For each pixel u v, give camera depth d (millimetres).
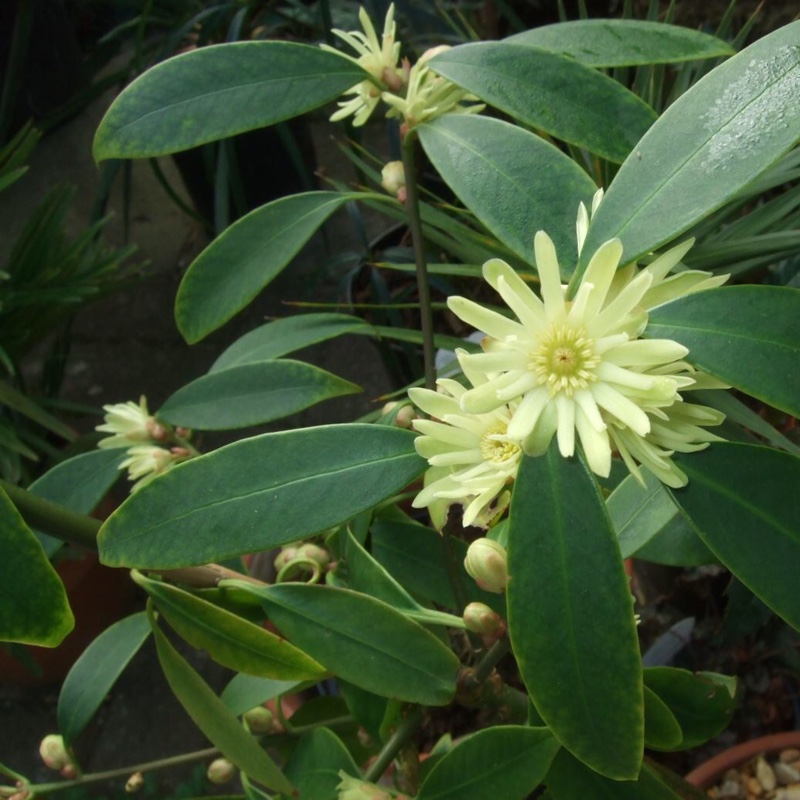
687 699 260
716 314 168
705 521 177
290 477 195
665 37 225
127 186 537
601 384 167
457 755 220
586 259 175
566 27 231
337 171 733
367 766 303
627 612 167
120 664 261
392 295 494
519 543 171
